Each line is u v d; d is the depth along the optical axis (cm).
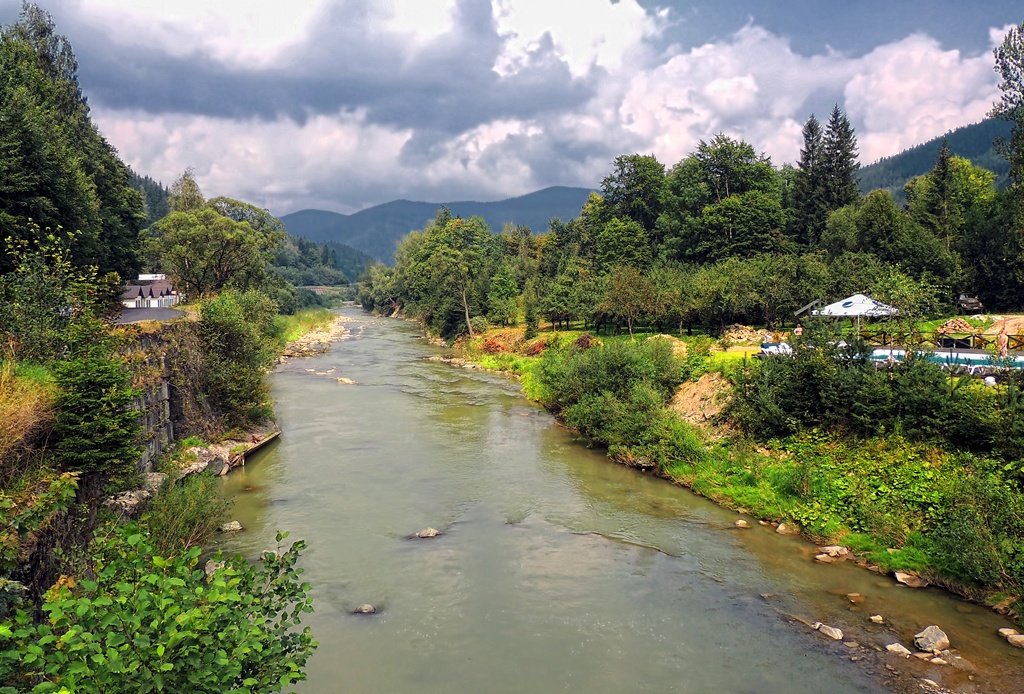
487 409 4484
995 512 1909
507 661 1551
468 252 10138
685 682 1468
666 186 10081
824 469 2509
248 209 9394
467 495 2738
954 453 2266
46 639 684
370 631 1677
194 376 3356
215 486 2600
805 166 9175
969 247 6244
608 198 10275
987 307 6062
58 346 1986
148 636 715
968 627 1675
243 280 8569
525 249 11806
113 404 1750
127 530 906
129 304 6644
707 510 2580
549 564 2091
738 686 1450
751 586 1933
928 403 2405
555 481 2934
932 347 3291
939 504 2098
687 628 1703
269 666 833
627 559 2128
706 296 5925
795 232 9056
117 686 676
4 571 1075
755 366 3209
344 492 2755
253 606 873
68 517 1414
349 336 10388
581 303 7200
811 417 2808
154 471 2588
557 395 4300
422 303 11444
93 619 736
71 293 2209
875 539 2136
